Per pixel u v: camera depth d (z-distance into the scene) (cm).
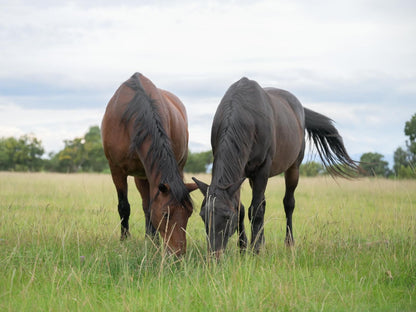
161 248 536
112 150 685
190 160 7338
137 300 419
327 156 918
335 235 680
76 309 399
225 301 400
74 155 7550
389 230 759
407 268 526
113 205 1165
